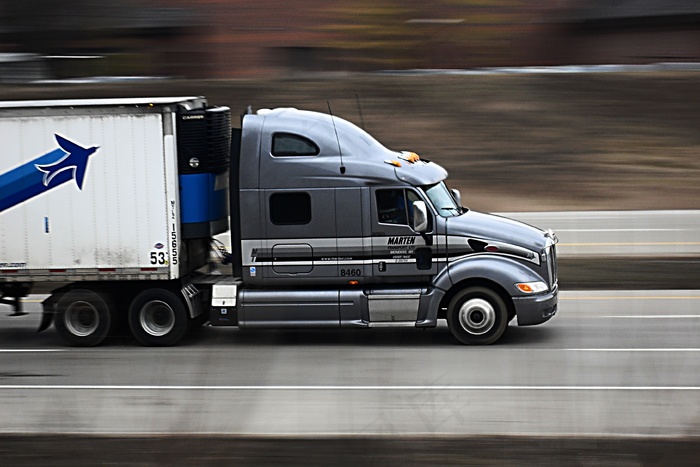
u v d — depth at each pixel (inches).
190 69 2908.5
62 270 871.7
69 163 860.6
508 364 762.2
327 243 858.8
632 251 1400.1
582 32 2908.5
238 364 786.8
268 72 2861.7
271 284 869.8
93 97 2630.4
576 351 806.5
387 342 869.8
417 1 3009.4
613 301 1057.5
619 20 2869.1
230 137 931.3
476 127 2443.4
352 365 770.8
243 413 621.9
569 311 1005.2
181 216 870.4
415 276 856.3
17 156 864.9
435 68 2908.5
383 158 863.1
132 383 724.0
